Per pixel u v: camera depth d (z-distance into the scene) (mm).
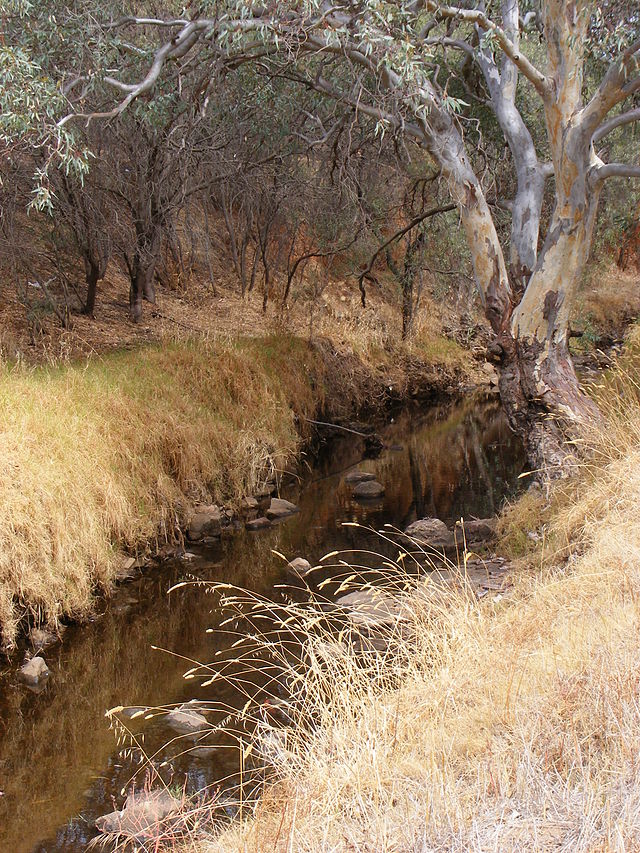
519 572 6488
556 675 3711
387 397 17078
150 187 12664
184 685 5895
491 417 16656
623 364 9836
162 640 6711
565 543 6629
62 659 6395
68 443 7922
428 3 7852
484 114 11648
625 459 6848
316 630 6527
